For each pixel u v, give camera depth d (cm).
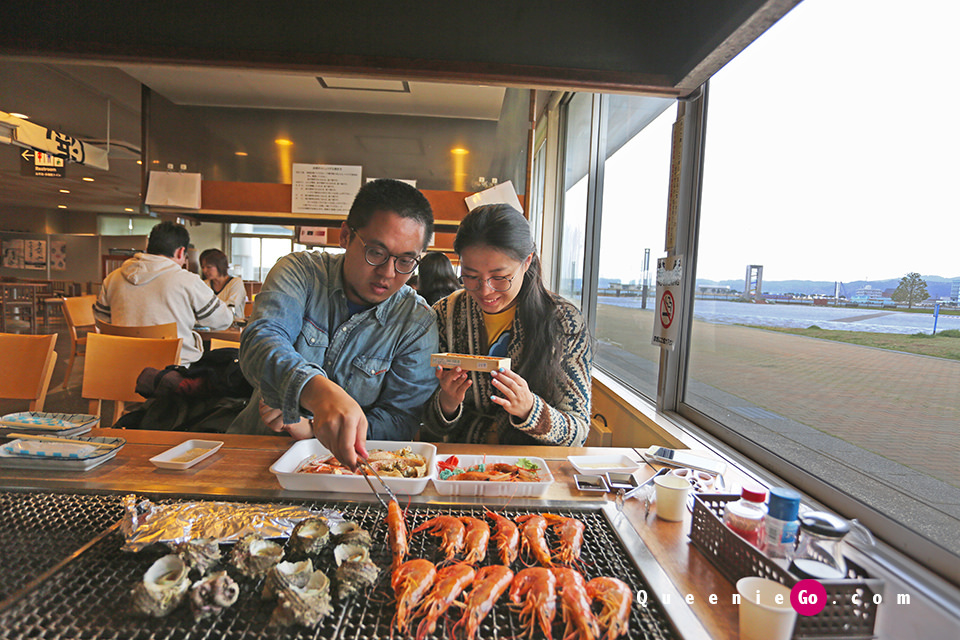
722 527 80
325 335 145
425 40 121
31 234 1416
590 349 160
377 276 131
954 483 86
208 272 480
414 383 150
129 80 464
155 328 302
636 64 124
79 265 1448
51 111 548
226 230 905
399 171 428
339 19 117
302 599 63
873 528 100
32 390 203
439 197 408
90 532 82
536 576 72
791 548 78
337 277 146
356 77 126
